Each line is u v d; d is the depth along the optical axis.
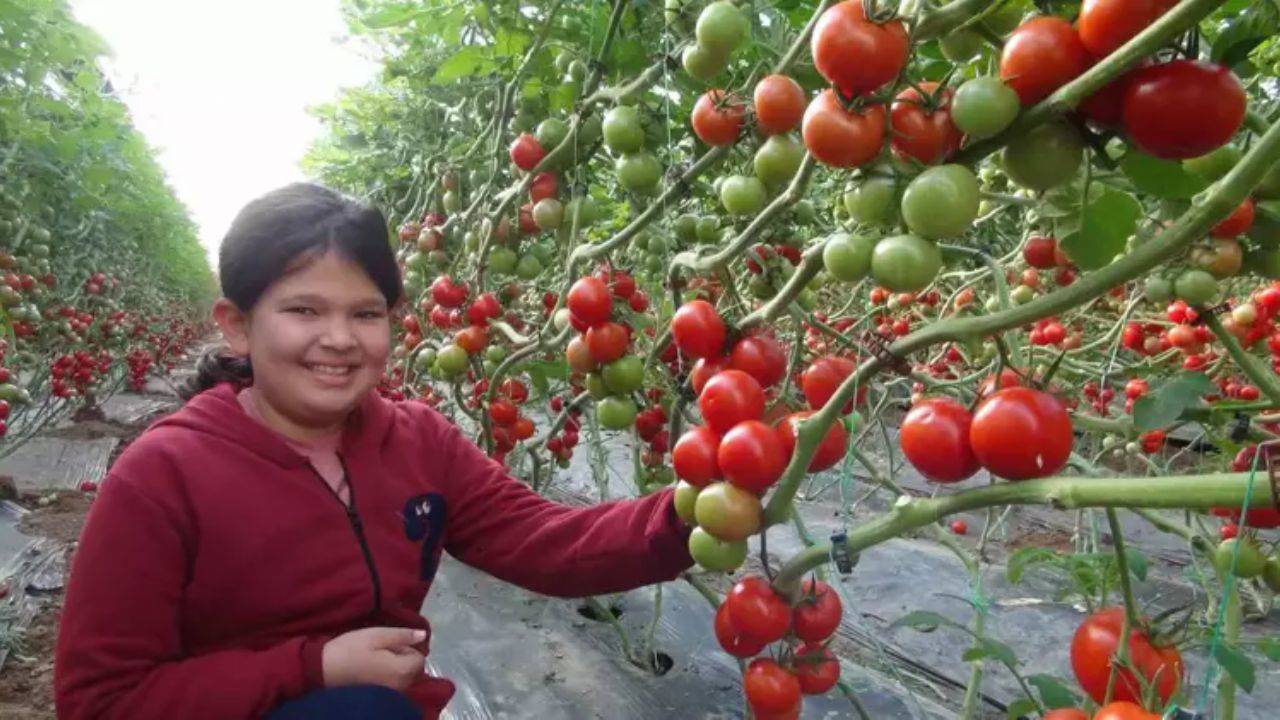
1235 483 0.74
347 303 1.27
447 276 2.58
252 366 1.33
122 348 7.84
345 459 1.40
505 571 1.57
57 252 6.44
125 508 1.18
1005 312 0.85
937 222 0.84
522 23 2.39
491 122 2.81
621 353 1.74
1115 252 1.06
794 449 1.10
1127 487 0.79
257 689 1.16
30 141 4.55
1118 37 0.73
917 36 0.87
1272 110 1.27
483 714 2.58
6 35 3.76
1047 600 3.46
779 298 1.15
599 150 2.82
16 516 4.67
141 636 1.18
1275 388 1.26
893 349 0.93
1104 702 0.97
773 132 1.23
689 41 1.74
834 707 2.57
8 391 3.88
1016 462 0.84
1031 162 0.83
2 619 3.23
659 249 2.50
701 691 2.69
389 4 2.62
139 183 7.53
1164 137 0.74
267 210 1.24
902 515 0.98
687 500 1.18
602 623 3.16
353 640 1.23
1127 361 3.84
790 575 1.15
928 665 3.10
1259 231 1.23
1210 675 0.82
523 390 2.79
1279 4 0.83
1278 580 1.29
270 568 1.26
